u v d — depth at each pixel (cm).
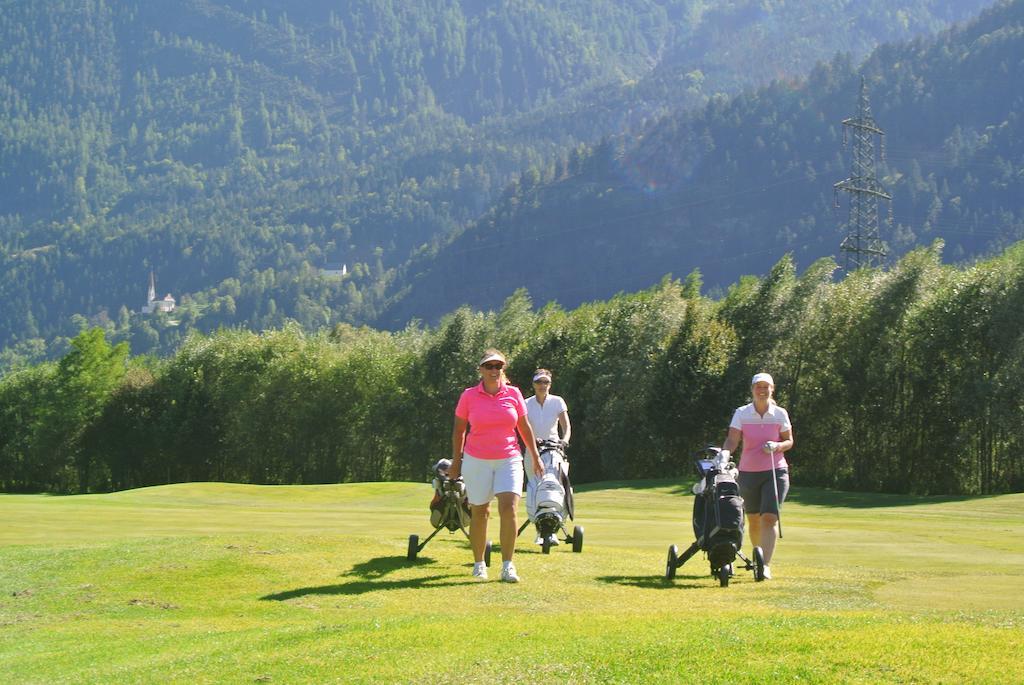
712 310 6100
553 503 1195
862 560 1353
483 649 680
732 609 877
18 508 2609
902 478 5253
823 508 3397
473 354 6969
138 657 780
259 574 1144
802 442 5612
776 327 5603
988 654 589
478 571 1095
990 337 4778
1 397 8325
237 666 697
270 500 3469
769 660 590
